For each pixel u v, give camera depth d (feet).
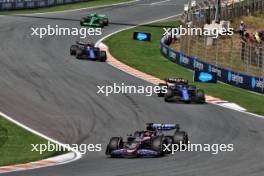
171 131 382.01
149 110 439.22
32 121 404.77
